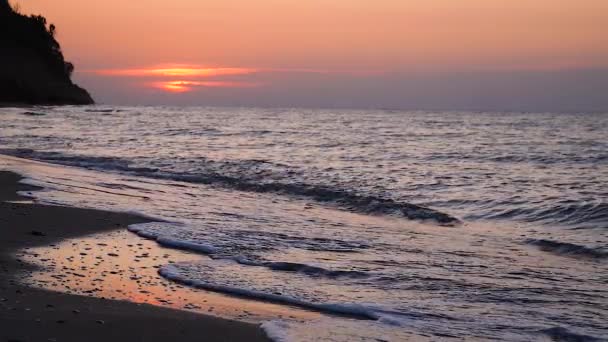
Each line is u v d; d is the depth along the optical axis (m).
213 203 15.48
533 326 6.98
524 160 28.02
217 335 6.45
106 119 66.44
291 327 6.77
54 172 20.06
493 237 12.37
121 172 21.78
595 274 9.32
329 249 10.61
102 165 23.28
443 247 11.16
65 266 8.80
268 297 7.92
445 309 7.54
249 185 19.00
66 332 6.13
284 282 8.57
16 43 117.50
